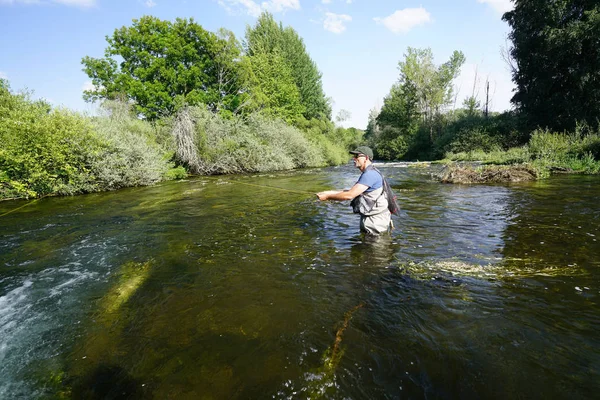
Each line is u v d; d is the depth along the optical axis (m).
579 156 14.23
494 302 2.58
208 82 26.83
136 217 6.43
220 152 16.73
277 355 2.04
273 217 6.04
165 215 6.52
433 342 2.10
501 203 6.68
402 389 1.73
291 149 22.36
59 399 1.78
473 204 6.66
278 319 2.46
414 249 3.93
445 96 36.94
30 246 4.70
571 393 1.65
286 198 8.27
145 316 2.60
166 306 2.76
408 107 39.00
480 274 3.12
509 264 3.33
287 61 38.72
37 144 9.31
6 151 9.00
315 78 43.81
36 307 2.84
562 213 5.57
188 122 16.22
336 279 3.14
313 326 2.35
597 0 19.02
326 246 4.19
